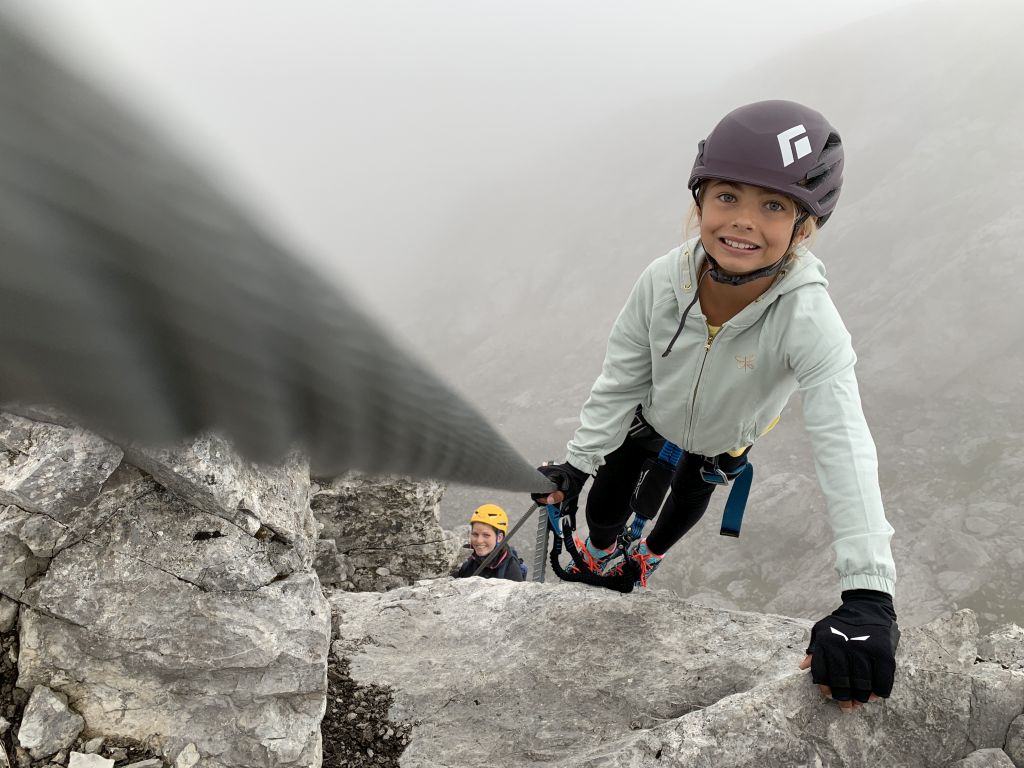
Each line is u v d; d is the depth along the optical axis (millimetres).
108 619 1775
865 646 1891
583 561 3129
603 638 2852
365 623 3232
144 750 1819
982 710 2078
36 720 1743
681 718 2119
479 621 3162
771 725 2055
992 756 2033
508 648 2941
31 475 1630
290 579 1956
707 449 2617
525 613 3088
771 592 33719
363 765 2545
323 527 5750
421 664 2938
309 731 1965
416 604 3332
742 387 2363
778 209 1989
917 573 33250
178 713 1863
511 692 2713
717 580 34688
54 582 1739
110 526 1774
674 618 2904
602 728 2518
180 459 1685
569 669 2754
